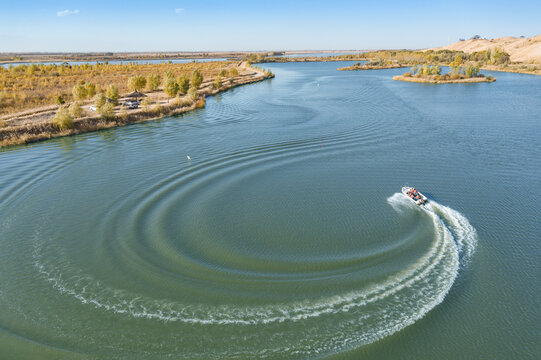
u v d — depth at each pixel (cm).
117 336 2333
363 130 7125
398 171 5006
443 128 7231
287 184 4641
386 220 3697
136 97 10681
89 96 10962
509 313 2477
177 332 2347
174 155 5788
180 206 4081
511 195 4222
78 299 2673
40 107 9288
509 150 5812
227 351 2198
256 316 2452
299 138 6600
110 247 3312
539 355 2177
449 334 2302
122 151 6078
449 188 4444
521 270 2903
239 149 6012
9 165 5481
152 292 2723
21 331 2391
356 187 4516
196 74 13325
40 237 3500
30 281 2884
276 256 3139
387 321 2391
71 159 5709
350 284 2738
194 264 3041
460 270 2892
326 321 2397
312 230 3547
